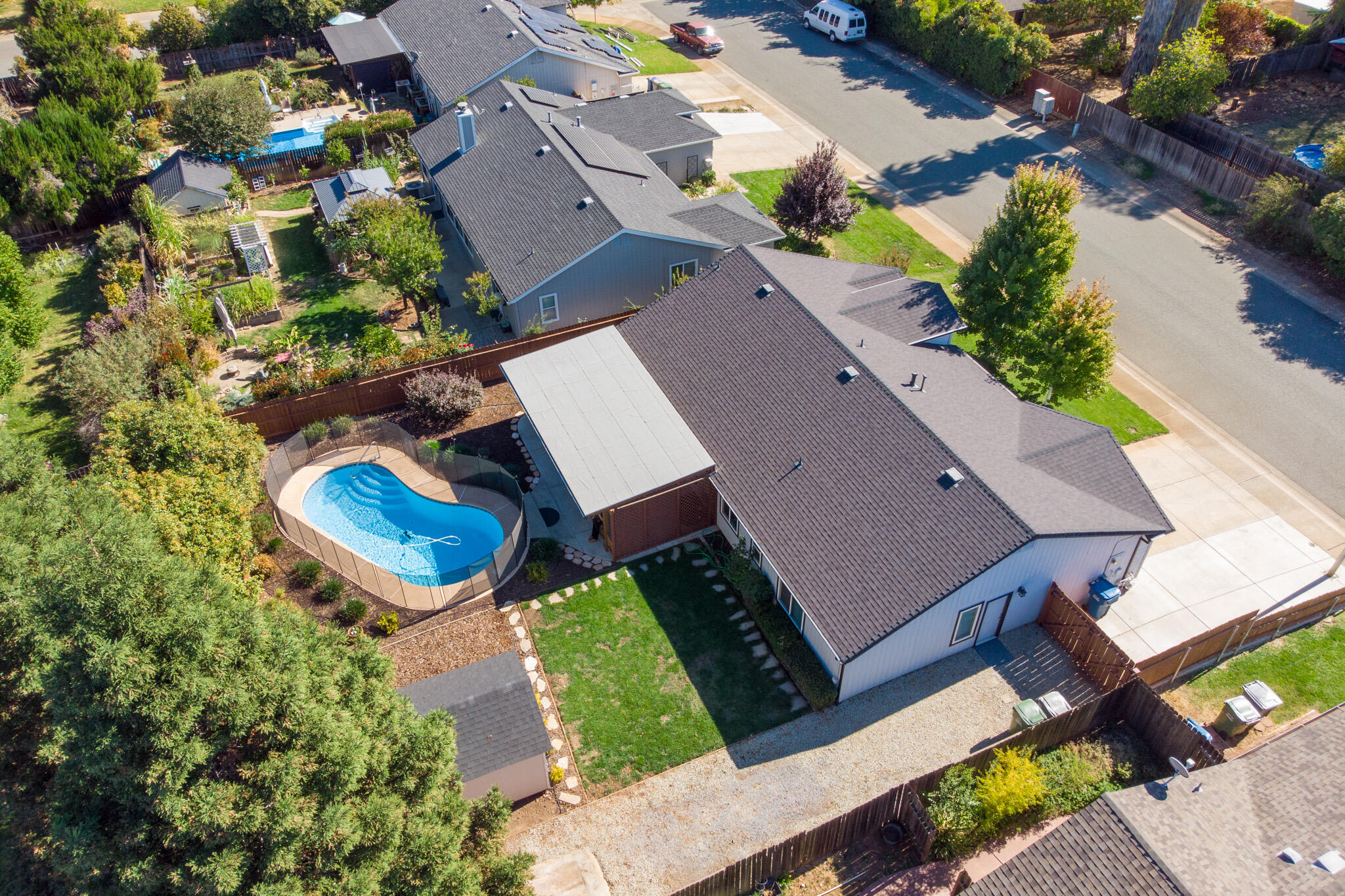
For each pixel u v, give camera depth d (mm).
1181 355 36219
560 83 53938
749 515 26719
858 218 45188
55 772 20328
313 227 45750
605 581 28375
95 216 46156
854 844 21344
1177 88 46219
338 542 29844
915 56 61219
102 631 15469
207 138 47281
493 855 18484
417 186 48250
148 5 72688
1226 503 30109
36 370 37312
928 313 32969
